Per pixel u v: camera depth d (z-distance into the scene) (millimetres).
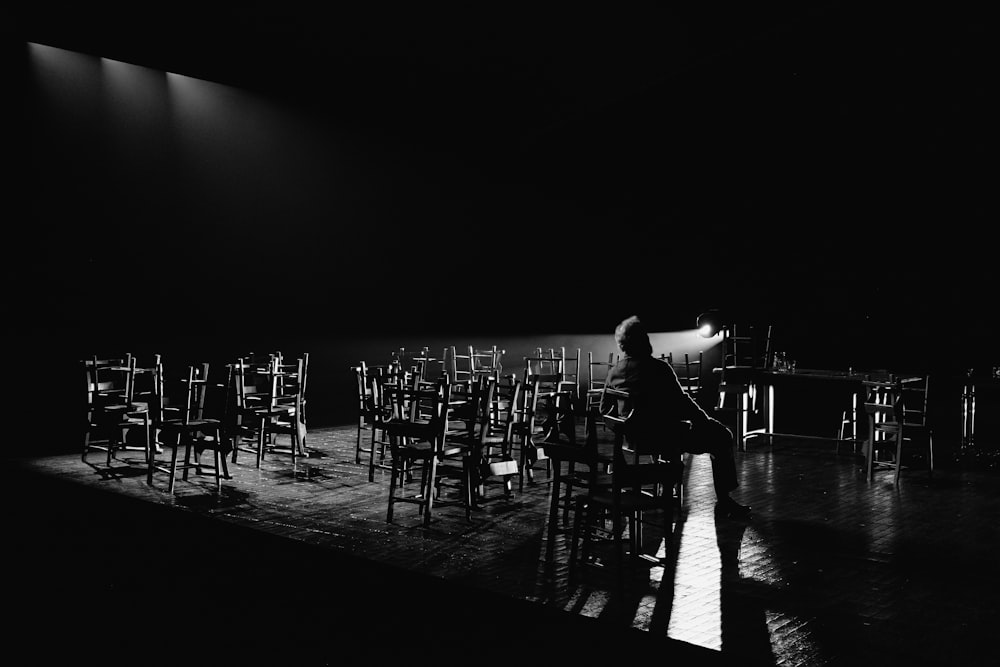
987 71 8555
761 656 3291
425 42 8859
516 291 12891
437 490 5984
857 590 4133
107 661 3566
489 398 6070
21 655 3625
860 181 10492
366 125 11125
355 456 8234
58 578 4746
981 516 5770
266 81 9695
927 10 7988
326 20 8281
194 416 7578
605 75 9414
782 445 9242
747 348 12211
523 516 5684
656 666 3428
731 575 4375
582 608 3842
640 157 12891
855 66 9258
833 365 11156
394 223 11484
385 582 4445
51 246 8453
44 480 6965
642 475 4191
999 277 9539
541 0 7875
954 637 3508
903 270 10359
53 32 8125
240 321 10000
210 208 9688
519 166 12828
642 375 5285
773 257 11719
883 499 6352
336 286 10906
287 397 7836
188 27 8297
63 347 8523
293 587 4680
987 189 9367
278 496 6297
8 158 8172
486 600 4027
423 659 3604
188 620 4109
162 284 9305
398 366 8172
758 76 10031
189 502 6066
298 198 10500
